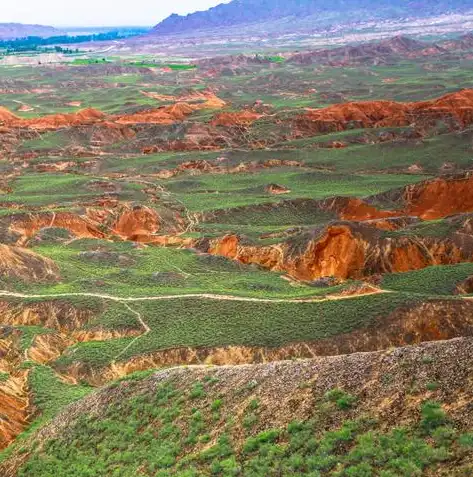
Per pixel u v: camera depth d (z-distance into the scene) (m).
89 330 57.16
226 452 27.05
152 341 52.50
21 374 50.69
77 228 98.38
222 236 89.12
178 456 28.77
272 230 93.44
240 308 57.12
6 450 38.91
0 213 97.81
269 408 29.12
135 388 37.41
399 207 105.06
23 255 71.75
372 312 51.09
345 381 28.50
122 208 103.94
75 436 35.22
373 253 76.62
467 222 78.94
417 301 50.94
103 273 74.12
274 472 24.05
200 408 32.25
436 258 76.00
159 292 64.38
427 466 21.09
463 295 55.69
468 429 22.09
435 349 28.00
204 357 49.41
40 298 63.22
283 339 49.44
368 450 22.84
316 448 24.52
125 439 32.53
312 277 78.12
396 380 26.81
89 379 49.94
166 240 93.06
